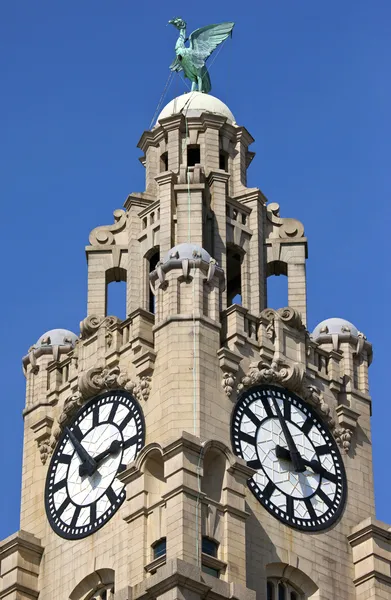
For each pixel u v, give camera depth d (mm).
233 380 102375
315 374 105688
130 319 105125
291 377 103938
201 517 97312
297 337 105688
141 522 98500
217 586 95750
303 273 110000
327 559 101438
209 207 109750
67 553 102250
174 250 104438
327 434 104562
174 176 109250
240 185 111812
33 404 107375
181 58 115750
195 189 108312
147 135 113125
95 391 104500
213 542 97500
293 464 102375
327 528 102125
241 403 102375
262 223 110875
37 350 108312
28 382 108438
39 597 102500
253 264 109188
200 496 97500
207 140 112000
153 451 99125
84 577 100812
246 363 103438
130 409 102938
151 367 102750
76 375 106125
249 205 110875
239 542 97812
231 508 98250
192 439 98375
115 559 99938
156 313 103750
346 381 106688
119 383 103750
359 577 101812
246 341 104000
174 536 96625
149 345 103875
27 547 103375
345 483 103812
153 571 97062
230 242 109375
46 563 103062
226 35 116500
